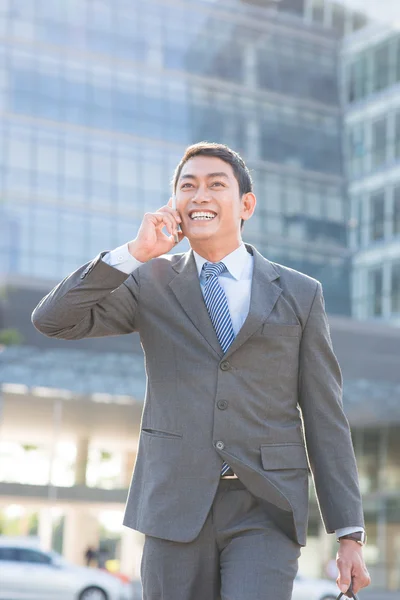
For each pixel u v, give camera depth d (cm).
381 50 4828
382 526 4138
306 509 285
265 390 286
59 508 3781
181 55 4669
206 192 295
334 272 4691
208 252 300
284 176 4738
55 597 1709
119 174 4422
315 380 296
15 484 3728
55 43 4403
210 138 4634
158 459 282
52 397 3856
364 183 4784
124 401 3934
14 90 4288
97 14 4516
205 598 279
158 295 296
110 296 293
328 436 295
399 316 4522
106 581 1731
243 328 283
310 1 5006
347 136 4916
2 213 4156
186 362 286
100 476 3856
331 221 4769
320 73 4938
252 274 299
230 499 279
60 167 4306
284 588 269
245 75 4788
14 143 4238
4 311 4044
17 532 3722
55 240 4228
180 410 282
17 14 4350
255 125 4741
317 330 296
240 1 4853
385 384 4400
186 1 4734
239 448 280
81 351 4059
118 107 4481
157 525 276
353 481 294
